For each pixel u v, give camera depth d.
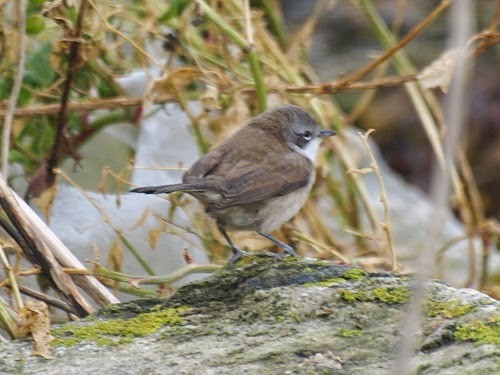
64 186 11.48
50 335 7.25
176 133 12.27
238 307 7.56
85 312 8.68
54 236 8.99
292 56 13.39
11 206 8.84
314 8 20.55
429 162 18.62
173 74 11.10
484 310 6.82
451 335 6.58
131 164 11.03
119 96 11.77
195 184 9.33
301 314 7.22
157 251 11.10
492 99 19.09
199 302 7.79
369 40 19.59
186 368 6.63
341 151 12.89
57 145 10.75
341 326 7.00
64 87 10.72
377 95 19.08
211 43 12.64
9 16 12.15
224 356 6.76
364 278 7.70
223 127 11.34
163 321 7.49
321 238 12.54
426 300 7.08
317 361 6.54
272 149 10.27
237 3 12.51
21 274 8.87
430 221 4.50
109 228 11.03
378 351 6.60
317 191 12.60
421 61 19.06
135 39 11.77
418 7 20.20
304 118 10.88
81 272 8.98
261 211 9.91
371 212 12.52
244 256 8.99
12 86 11.16
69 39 10.31
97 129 11.99
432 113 15.82
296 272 7.88
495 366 6.09
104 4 11.64
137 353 6.97
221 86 11.55
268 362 6.60
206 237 11.07
